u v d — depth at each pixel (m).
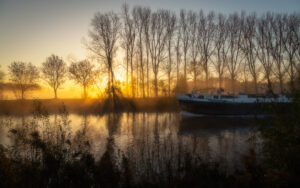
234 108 22.72
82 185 4.38
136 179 5.17
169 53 35.38
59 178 4.56
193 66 34.97
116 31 32.06
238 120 19.80
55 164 4.79
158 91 34.16
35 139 5.28
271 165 3.91
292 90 3.63
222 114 23.00
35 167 4.65
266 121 4.02
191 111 24.03
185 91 33.72
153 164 6.30
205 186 4.25
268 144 3.88
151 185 4.55
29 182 4.29
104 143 10.62
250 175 4.40
